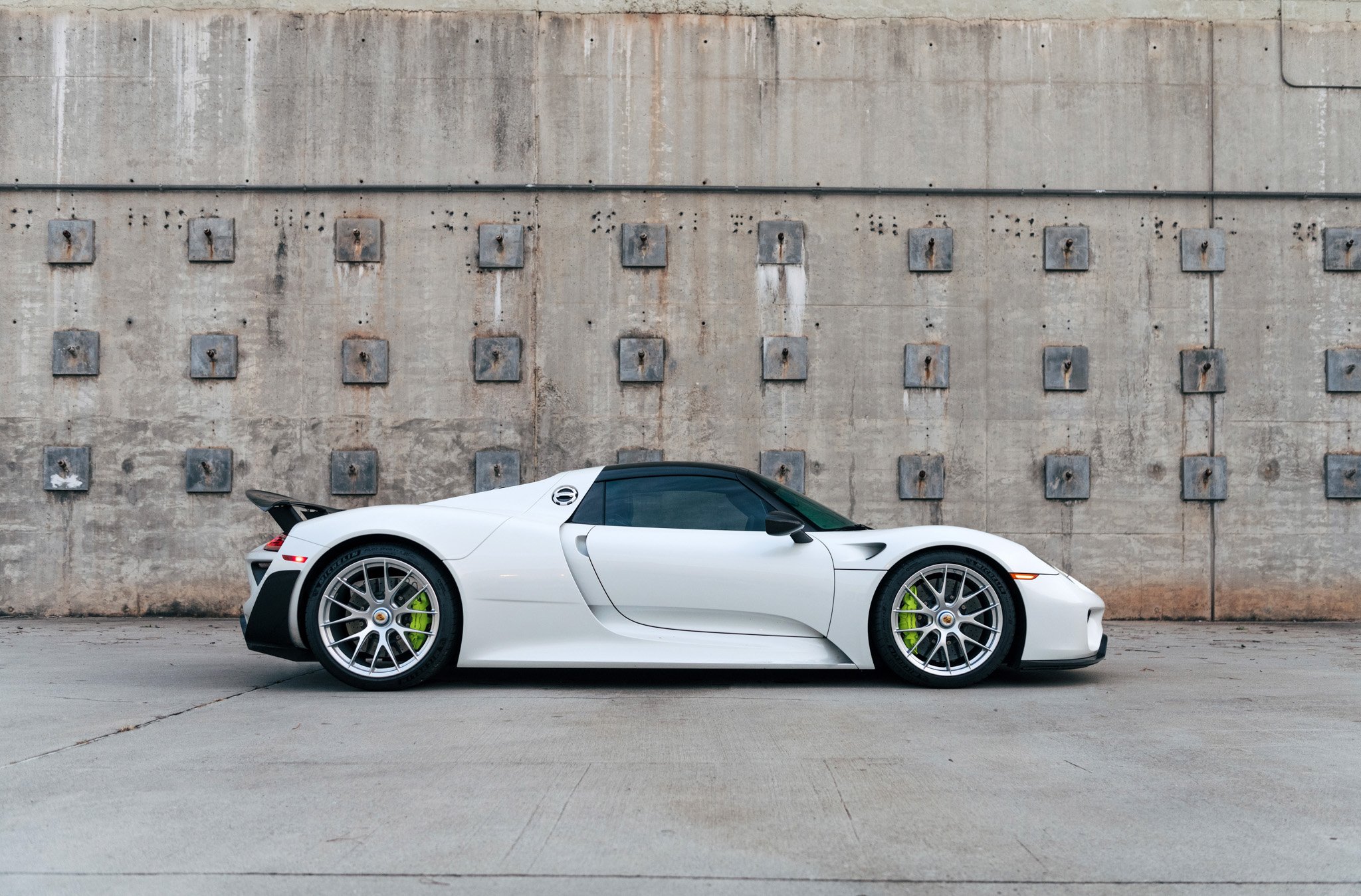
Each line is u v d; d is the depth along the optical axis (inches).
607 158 311.6
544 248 310.2
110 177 310.0
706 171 312.3
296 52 312.3
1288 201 312.7
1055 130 313.4
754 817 102.3
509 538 183.5
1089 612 187.5
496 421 307.6
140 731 142.7
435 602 180.5
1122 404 309.9
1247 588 307.6
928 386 309.0
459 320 309.0
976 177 312.8
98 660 222.4
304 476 306.0
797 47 314.2
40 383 306.3
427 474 306.7
